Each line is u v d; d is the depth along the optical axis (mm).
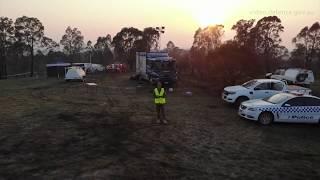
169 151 12602
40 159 11359
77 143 13344
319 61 78125
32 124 16656
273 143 14281
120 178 9812
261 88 23109
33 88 35625
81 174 10055
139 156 11898
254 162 11672
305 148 13703
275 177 10312
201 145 13539
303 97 18062
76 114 19484
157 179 9836
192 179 9906
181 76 51406
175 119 18656
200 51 67250
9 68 86812
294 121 17891
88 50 107375
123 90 33719
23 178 9688
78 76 45094
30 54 77125
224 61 34875
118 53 97812
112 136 14531
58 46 85188
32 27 74688
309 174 10711
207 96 29609
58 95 29000
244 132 16062
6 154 11852
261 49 70875
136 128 16156
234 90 23266
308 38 79250
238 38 70375
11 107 21984
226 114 20625
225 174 10406
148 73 39656
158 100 17375
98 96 28547
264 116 17734
